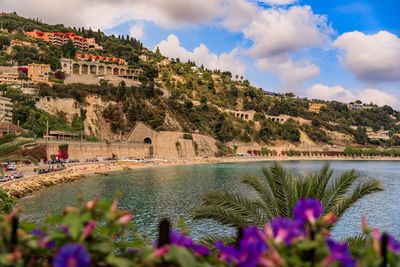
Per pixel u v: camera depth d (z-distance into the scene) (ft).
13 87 477.36
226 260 11.28
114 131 542.98
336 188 56.85
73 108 514.27
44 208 165.89
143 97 607.78
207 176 334.44
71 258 8.61
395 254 10.14
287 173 59.52
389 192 235.81
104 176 321.93
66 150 395.14
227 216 54.49
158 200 194.80
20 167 313.53
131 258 11.87
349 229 131.34
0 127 334.03
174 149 569.23
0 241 10.80
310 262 10.17
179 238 11.90
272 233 11.51
